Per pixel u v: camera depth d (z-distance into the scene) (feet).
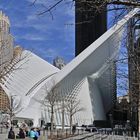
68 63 343.46
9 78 343.46
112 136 155.22
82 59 343.67
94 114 380.37
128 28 32.53
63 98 340.80
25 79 353.31
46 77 355.15
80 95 364.38
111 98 393.29
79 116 363.15
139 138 103.96
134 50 43.52
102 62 348.38
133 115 161.27
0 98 327.67
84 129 269.44
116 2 20.94
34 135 121.90
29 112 335.47
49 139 135.85
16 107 330.34
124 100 147.23
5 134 143.33
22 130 127.13
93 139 120.67
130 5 21.13
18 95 340.39
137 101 83.20
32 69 361.30
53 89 318.45
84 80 368.48
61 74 337.72
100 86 387.14
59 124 335.88
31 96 337.31
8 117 296.10
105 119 399.44
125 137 139.85
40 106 336.49
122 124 390.42
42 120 320.09
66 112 346.13
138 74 64.69
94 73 370.73
